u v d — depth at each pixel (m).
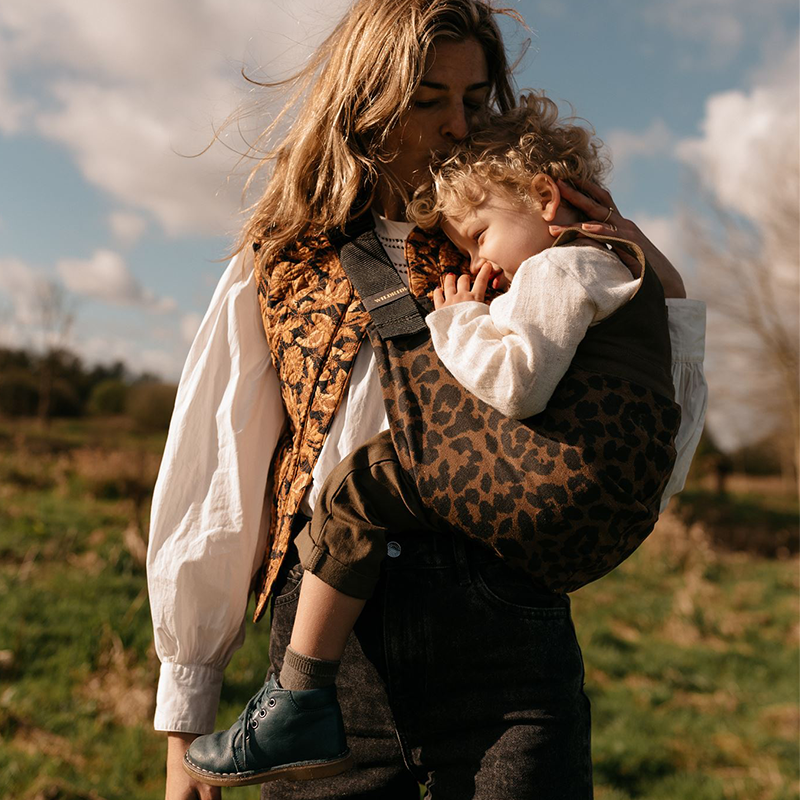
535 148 1.32
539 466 1.08
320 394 1.27
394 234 1.40
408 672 1.17
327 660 1.17
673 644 8.36
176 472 1.40
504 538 1.09
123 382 27.56
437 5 1.35
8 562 6.91
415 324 1.23
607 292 1.14
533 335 1.09
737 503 22.25
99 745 4.09
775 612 10.40
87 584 6.31
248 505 1.38
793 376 21.64
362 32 1.38
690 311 1.30
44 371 25.69
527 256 1.28
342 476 1.18
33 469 11.61
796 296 21.34
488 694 1.15
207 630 1.38
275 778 1.16
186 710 1.35
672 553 12.84
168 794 1.35
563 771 1.11
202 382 1.42
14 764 3.68
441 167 1.34
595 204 1.33
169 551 1.38
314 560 1.16
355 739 1.24
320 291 1.33
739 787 4.74
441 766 1.17
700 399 1.30
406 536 1.18
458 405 1.15
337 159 1.37
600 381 1.12
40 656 5.06
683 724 5.83
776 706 6.45
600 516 1.08
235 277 1.48
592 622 8.68
